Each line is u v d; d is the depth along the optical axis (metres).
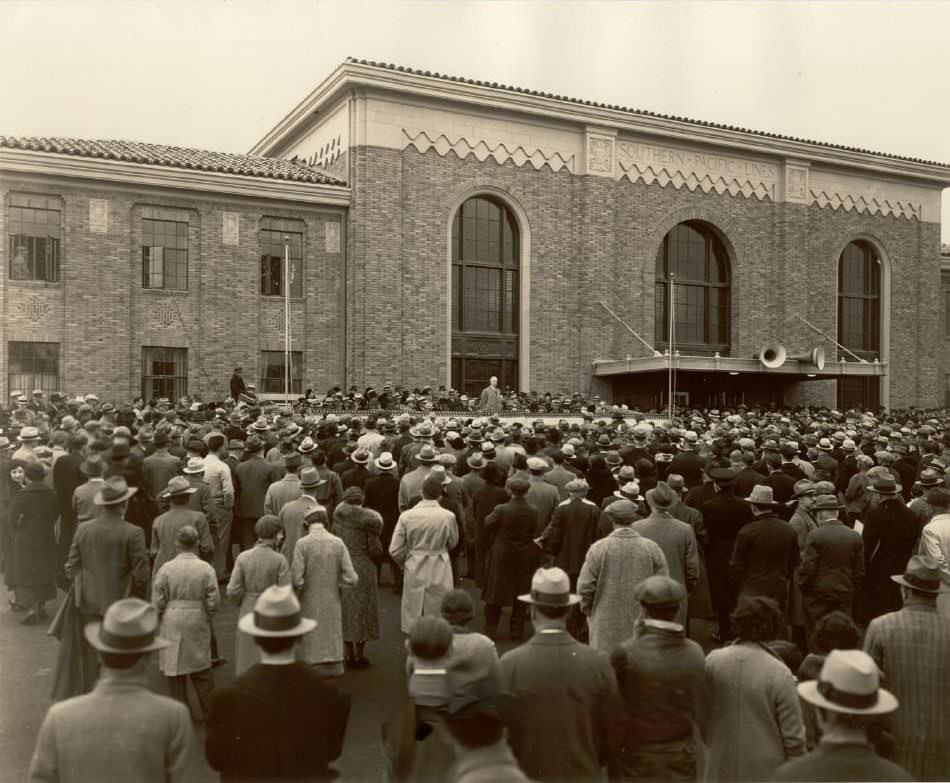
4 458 11.93
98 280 24.45
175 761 3.92
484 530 10.50
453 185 28.55
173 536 8.23
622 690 4.81
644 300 31.70
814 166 35.19
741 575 8.52
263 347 26.53
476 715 3.57
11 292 23.45
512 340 29.97
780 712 4.65
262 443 12.90
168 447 12.09
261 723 4.15
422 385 27.80
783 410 31.78
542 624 4.72
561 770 4.46
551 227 30.16
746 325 33.69
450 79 27.83
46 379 23.88
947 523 8.20
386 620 10.66
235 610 11.06
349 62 26.45
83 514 9.23
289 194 26.50
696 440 14.06
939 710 5.16
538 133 29.94
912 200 37.47
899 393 37.06
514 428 14.93
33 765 3.84
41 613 10.22
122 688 3.93
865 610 9.34
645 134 31.59
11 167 23.16
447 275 28.41
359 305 26.98
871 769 3.59
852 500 12.24
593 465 11.14
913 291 37.50
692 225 33.53
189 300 25.64
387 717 7.34
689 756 4.75
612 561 7.22
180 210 25.62
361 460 11.96
